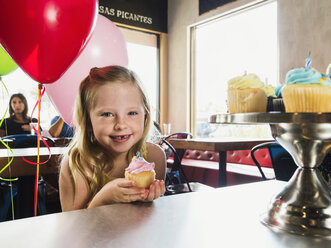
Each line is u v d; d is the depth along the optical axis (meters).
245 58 4.19
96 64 1.45
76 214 0.48
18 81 3.62
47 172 1.57
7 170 1.45
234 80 0.87
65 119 1.53
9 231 0.41
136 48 5.14
